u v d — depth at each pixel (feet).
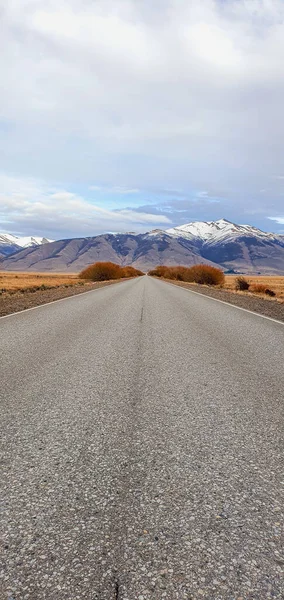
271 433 8.86
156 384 13.00
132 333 24.22
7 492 6.21
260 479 6.71
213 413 10.18
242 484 6.53
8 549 4.87
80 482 6.53
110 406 10.71
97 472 6.89
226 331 25.20
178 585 4.29
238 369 15.14
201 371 14.82
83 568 4.54
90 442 8.25
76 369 15.06
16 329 25.80
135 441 8.32
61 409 10.43
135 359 16.89
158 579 4.37
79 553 4.78
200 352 18.45
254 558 4.73
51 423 9.38
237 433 8.82
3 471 6.93
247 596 4.15
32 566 4.57
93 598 4.09
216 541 5.03
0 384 12.89
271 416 9.99
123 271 284.41
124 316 33.35
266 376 14.08
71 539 5.05
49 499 6.00
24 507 5.79
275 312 37.50
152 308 40.55
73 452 7.74
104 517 5.53
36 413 10.11
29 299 53.47
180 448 7.98
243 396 11.71
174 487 6.39
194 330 25.57
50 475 6.77
